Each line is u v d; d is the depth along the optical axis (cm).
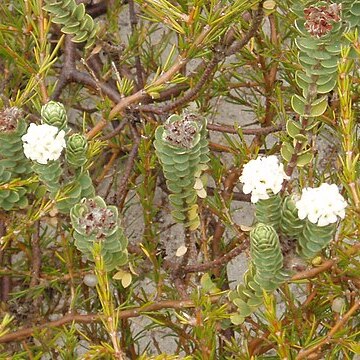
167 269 49
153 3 44
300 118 42
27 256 55
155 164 53
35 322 52
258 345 47
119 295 52
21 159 43
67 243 49
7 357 46
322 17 38
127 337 53
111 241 40
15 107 43
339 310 46
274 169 38
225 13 45
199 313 42
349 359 45
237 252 46
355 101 55
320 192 37
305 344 43
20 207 44
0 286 55
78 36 48
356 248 44
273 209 38
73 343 46
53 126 41
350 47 41
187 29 45
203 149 43
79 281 54
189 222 45
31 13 51
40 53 48
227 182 55
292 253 39
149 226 51
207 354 43
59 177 42
